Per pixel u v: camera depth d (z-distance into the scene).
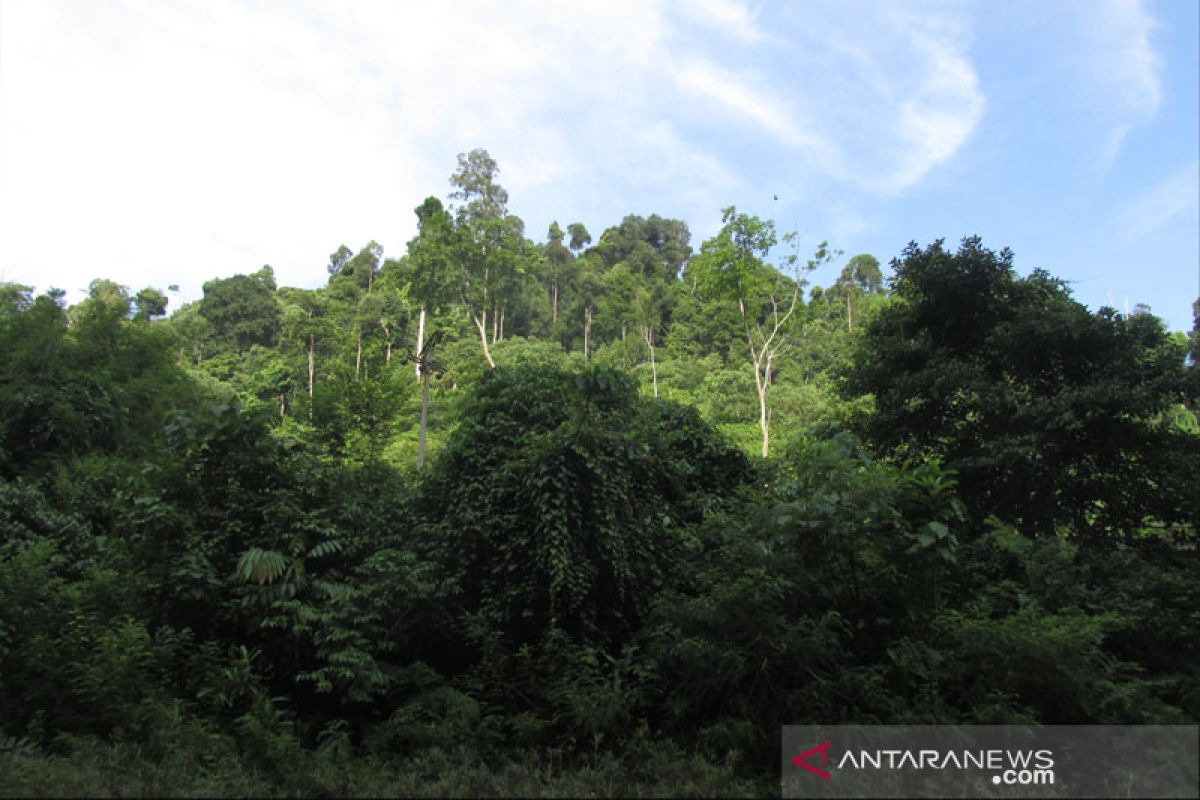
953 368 10.09
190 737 5.60
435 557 7.45
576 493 7.21
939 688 5.88
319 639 6.36
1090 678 5.64
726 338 54.59
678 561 7.56
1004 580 7.50
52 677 6.46
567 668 6.38
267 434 7.62
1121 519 9.47
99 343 17.12
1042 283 11.47
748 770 5.53
